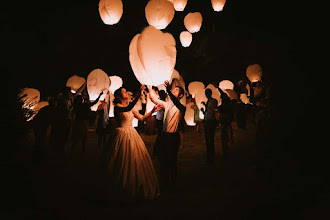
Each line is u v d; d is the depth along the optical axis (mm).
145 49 4707
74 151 9430
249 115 19188
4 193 5016
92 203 4941
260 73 9383
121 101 5430
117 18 7332
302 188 5500
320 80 8781
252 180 6215
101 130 9414
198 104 10570
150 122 12180
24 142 6535
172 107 5590
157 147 5637
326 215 4262
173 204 4941
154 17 5750
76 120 8602
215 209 4680
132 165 4977
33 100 9922
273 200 4977
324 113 8133
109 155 5016
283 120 8039
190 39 12023
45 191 5422
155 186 5215
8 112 6215
